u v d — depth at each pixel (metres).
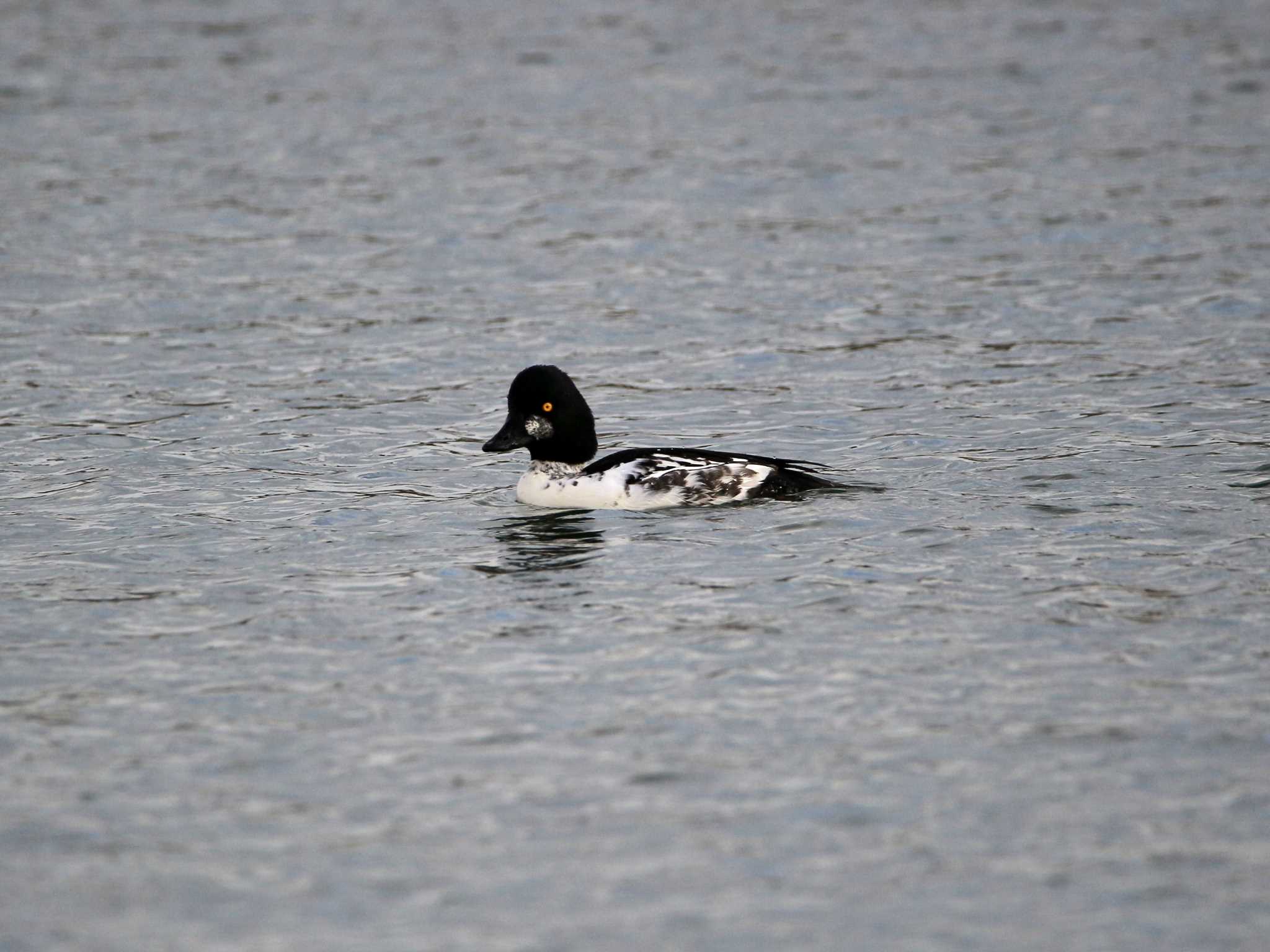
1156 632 14.00
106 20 47.72
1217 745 12.06
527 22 47.62
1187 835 10.95
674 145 35.56
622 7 49.41
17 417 21.30
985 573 15.41
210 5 49.84
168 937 10.08
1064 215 30.30
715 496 17.53
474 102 39.22
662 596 15.09
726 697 13.02
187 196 32.16
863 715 12.67
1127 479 18.02
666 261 28.34
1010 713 12.66
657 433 20.64
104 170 33.84
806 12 48.62
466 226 30.39
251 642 14.27
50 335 24.73
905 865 10.70
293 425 21.03
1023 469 18.50
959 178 32.88
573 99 39.41
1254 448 18.98
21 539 16.98
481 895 10.46
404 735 12.51
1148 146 34.84
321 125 37.34
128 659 13.95
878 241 29.17
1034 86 40.09
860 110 38.22
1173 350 23.23
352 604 15.11
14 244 29.20
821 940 9.97
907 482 18.19
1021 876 10.56
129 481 18.91
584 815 11.34
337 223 30.58
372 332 24.97
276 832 11.20
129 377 22.95
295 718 12.82
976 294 26.17
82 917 10.28
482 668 13.67
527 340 24.61
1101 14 47.97
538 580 15.57
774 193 32.16
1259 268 26.88
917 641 13.96
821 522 16.89
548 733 12.50
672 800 11.52
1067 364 22.83
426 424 21.12
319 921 10.22
